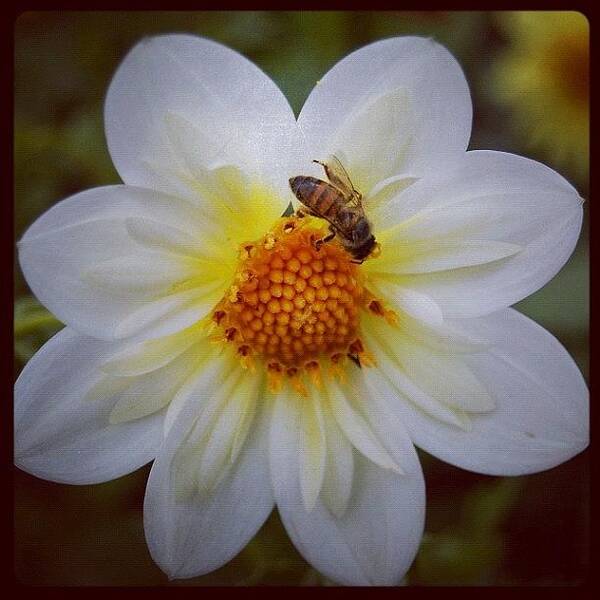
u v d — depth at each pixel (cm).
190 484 19
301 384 20
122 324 19
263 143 19
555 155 24
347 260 20
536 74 24
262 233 20
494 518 22
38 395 19
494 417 20
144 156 19
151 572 22
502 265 19
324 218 19
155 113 19
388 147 19
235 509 20
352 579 19
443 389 19
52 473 19
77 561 22
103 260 19
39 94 23
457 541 22
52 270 18
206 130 19
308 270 20
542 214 19
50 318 21
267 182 19
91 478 19
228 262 20
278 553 22
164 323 19
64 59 23
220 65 19
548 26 24
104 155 23
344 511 19
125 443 19
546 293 23
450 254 19
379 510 20
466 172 19
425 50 19
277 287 20
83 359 19
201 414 19
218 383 20
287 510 19
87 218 18
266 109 19
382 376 20
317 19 23
